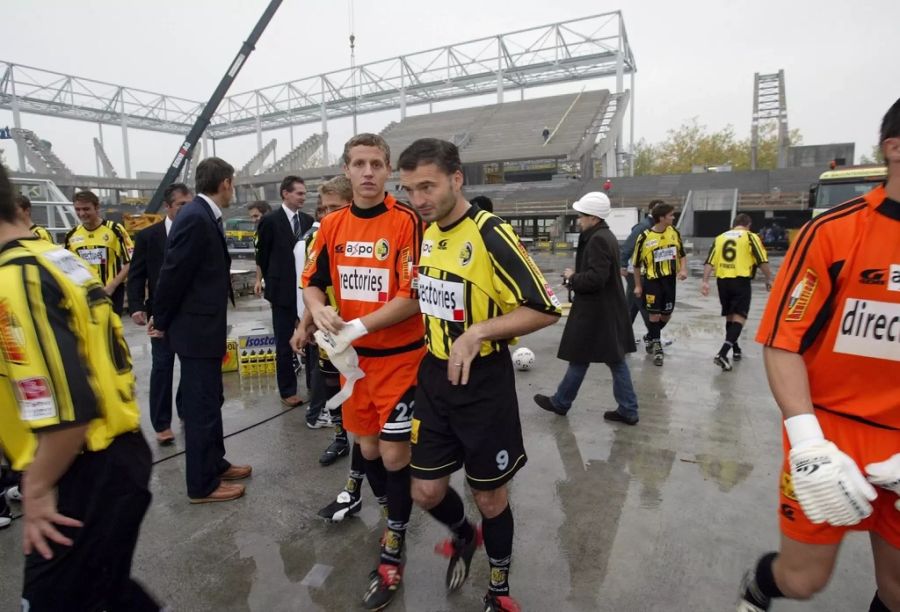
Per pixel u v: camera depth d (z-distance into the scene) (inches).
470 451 84.9
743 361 253.3
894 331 61.1
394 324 96.0
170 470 148.3
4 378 61.7
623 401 173.8
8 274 56.6
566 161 1481.3
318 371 174.1
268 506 128.6
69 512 63.1
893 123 58.1
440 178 80.9
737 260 231.0
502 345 87.0
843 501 55.9
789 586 69.9
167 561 107.1
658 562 104.0
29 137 1841.8
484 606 92.3
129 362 71.4
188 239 120.8
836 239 62.4
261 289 254.7
